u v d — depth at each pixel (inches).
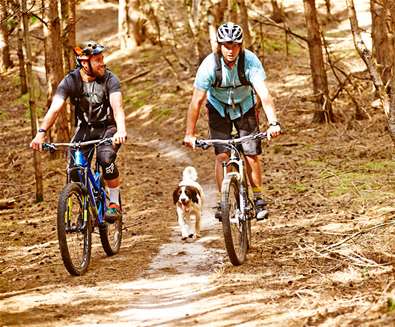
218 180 410.9
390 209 498.9
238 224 400.8
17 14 741.9
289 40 1619.1
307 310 305.0
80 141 418.9
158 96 1393.9
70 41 1042.7
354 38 420.2
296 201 572.4
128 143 1130.7
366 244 406.9
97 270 412.5
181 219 496.1
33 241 526.0
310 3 966.4
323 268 372.5
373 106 1011.3
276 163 759.7
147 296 350.3
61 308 333.7
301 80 1328.7
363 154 733.9
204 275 386.9
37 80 1625.2
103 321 311.9
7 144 1229.7
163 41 1724.9
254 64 391.9
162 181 795.4
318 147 820.6
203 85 392.5
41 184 722.8
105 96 413.7
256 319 300.5
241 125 407.2
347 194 567.5
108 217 431.2
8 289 378.6
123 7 1755.7
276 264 393.1
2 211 689.6
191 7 1456.7
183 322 305.0
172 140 1111.6
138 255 450.3
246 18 1141.1
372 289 324.2
